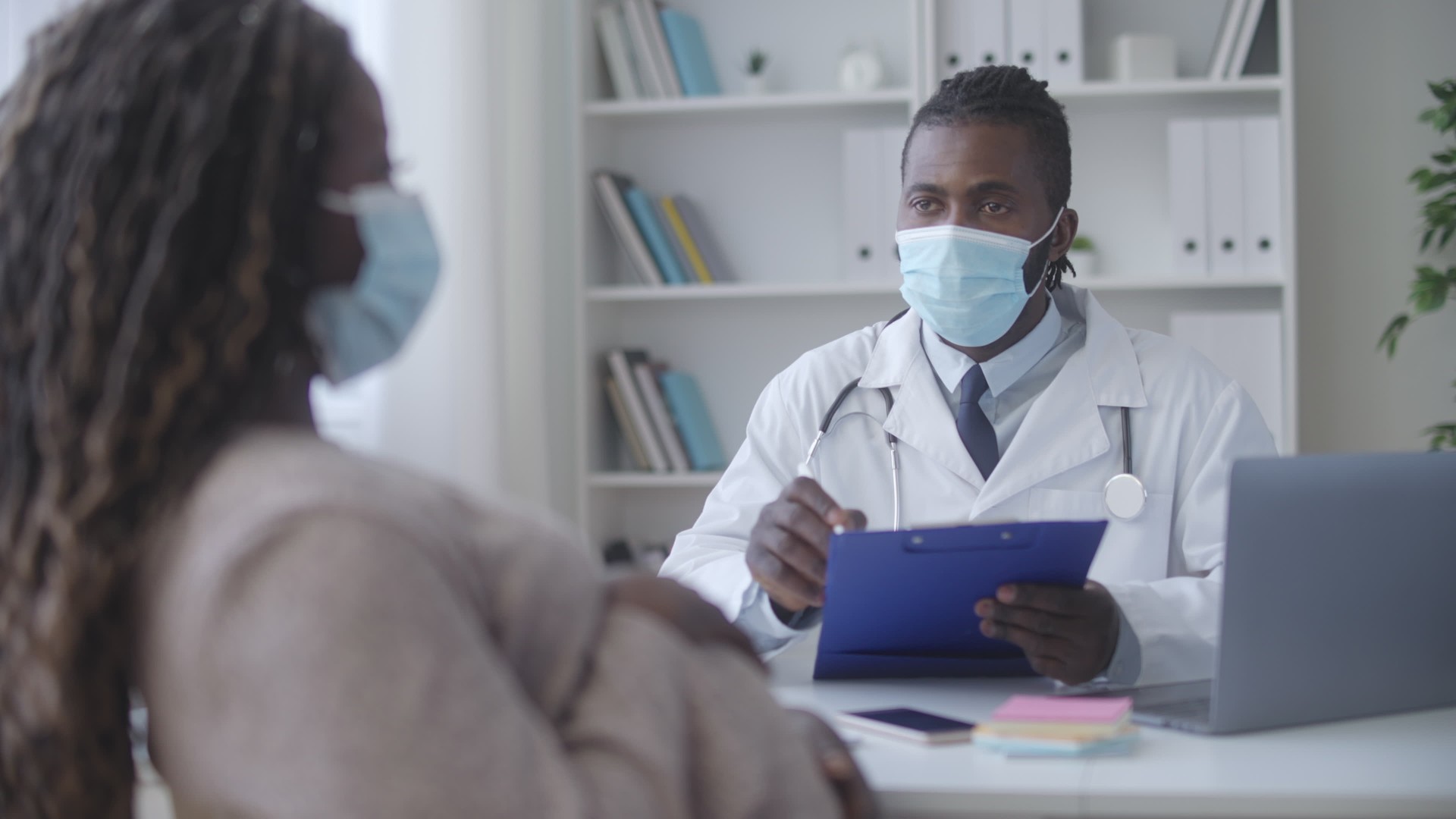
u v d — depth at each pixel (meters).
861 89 2.96
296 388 0.71
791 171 3.12
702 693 0.72
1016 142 1.53
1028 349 1.63
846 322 3.10
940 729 0.99
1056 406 1.58
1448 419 2.96
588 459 2.97
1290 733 1.00
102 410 0.63
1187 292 2.95
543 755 0.60
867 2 3.09
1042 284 1.64
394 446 2.69
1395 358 2.98
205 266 0.65
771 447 1.67
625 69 3.00
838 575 1.09
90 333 0.63
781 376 1.75
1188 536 1.54
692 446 2.96
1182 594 1.25
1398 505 1.02
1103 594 1.19
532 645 0.67
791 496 1.23
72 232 0.64
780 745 0.75
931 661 1.25
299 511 0.58
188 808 0.63
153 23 0.66
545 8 3.07
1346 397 2.99
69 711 0.66
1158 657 1.20
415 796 0.55
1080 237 2.95
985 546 1.09
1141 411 1.59
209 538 0.59
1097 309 1.68
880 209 2.87
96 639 0.65
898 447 1.63
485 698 0.59
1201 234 2.78
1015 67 1.60
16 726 0.67
